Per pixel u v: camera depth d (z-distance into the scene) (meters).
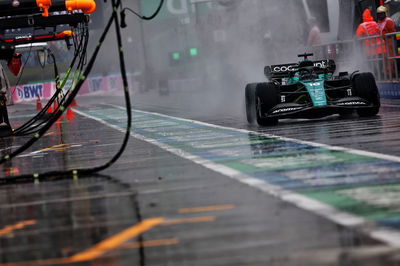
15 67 56.78
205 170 22.80
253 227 13.84
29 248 13.58
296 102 39.72
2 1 40.28
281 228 13.58
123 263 11.97
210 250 12.35
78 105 111.81
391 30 51.69
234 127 39.88
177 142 34.16
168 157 27.75
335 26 71.75
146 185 20.58
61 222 15.96
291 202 16.06
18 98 145.12
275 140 30.64
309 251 11.81
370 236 12.50
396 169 19.80
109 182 21.88
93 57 24.25
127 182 21.55
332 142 27.88
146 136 40.00
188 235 13.60
